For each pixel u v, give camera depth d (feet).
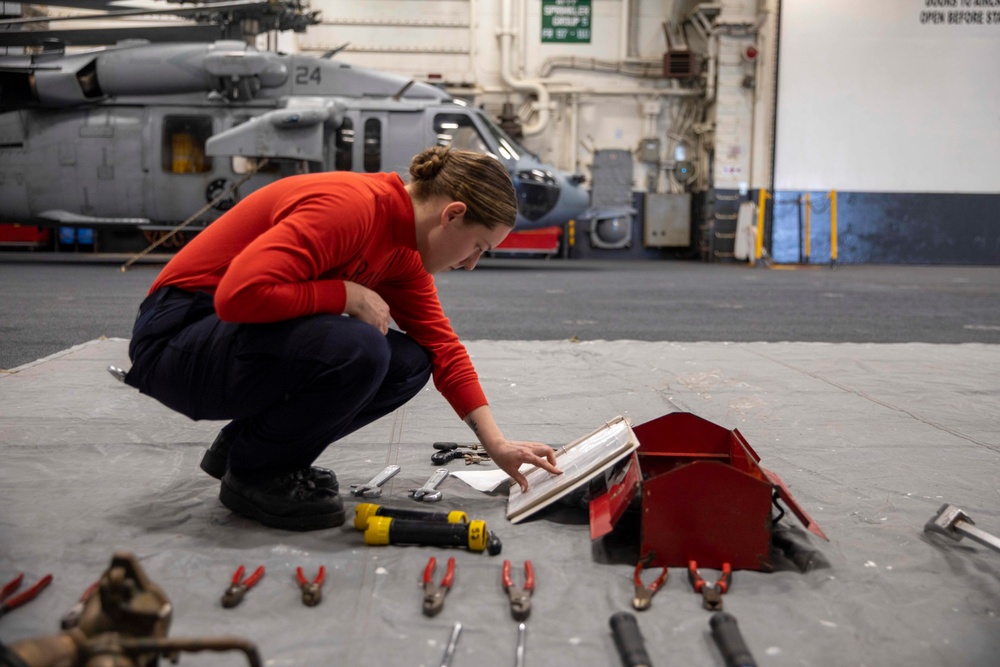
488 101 54.90
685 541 4.82
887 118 51.01
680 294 27.35
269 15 34.45
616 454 5.55
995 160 51.42
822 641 4.03
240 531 5.35
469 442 7.88
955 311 23.00
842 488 6.66
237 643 2.57
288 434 5.30
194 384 5.22
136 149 34.91
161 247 50.85
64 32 33.71
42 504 5.83
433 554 5.01
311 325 4.99
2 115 34.91
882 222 51.72
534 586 4.54
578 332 16.99
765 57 50.57
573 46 54.80
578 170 55.67
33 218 36.04
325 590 4.47
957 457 7.72
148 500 5.97
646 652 3.75
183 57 33.91
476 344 14.51
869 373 12.32
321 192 4.98
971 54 50.70
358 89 35.99
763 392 10.79
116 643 2.49
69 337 14.89
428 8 54.19
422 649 3.88
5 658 2.29
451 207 5.01
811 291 29.60
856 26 50.29
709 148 53.21
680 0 54.03
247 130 32.65
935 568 4.96
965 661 3.88
